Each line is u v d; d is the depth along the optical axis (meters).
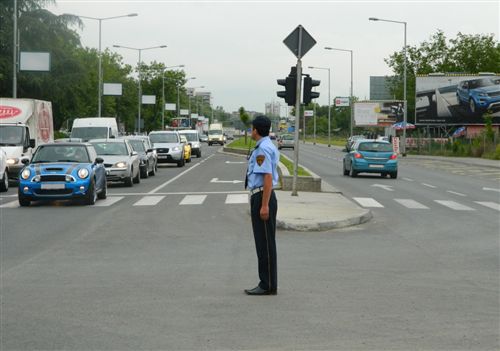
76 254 13.20
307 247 14.27
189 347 7.16
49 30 72.56
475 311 8.80
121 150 30.53
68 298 9.44
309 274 11.34
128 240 15.02
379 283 10.60
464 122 79.62
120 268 11.77
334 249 14.02
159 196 25.55
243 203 22.78
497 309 8.91
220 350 7.07
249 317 8.41
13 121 34.41
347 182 33.44
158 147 47.72
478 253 13.62
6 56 69.31
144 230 16.58
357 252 13.66
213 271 11.49
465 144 71.62
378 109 101.19
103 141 30.95
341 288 10.20
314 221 16.98
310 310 8.79
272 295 9.68
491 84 78.75
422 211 21.23
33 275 11.13
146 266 11.96
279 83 22.83
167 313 8.59
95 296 9.56
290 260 12.70
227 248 13.95
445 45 99.19
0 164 28.34
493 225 18.09
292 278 10.98
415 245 14.62
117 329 7.84
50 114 38.31
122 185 31.33
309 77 22.45
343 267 12.00
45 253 13.32
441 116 80.25
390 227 17.55
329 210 19.33
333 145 119.56
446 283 10.64
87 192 22.09
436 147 76.94
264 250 9.65
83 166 22.42
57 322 8.15
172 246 14.19
